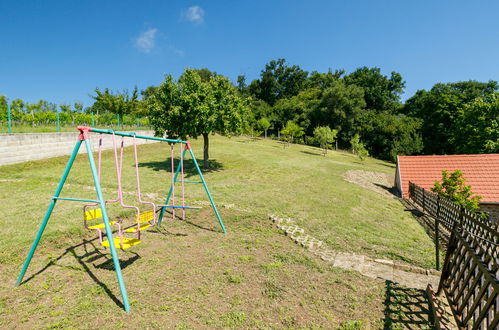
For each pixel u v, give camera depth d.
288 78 82.38
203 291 5.10
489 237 4.50
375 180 24.03
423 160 20.20
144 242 7.28
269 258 6.69
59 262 5.93
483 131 34.34
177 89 17.52
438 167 19.38
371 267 6.72
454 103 50.53
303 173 19.97
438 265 6.78
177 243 7.33
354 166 29.59
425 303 5.16
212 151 28.08
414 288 5.73
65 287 5.06
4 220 7.83
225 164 21.67
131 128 31.33
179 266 6.04
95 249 6.66
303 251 7.27
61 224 7.64
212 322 4.26
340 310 4.82
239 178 16.77
